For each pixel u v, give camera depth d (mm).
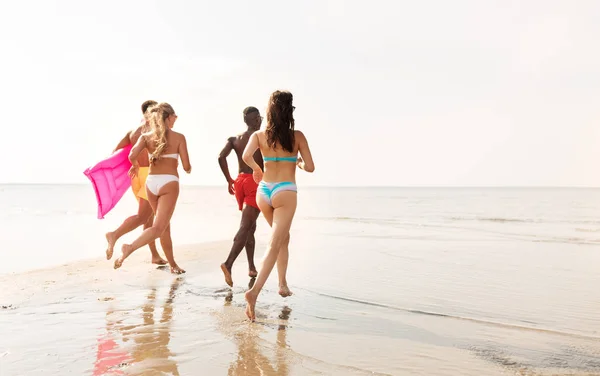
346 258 8086
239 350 3539
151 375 3045
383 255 8445
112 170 6285
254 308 4371
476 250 9141
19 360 3291
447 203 44750
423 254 8594
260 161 5660
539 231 13727
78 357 3354
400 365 3281
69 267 6922
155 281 5984
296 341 3764
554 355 3494
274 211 4422
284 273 5059
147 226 6473
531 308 4844
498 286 5863
